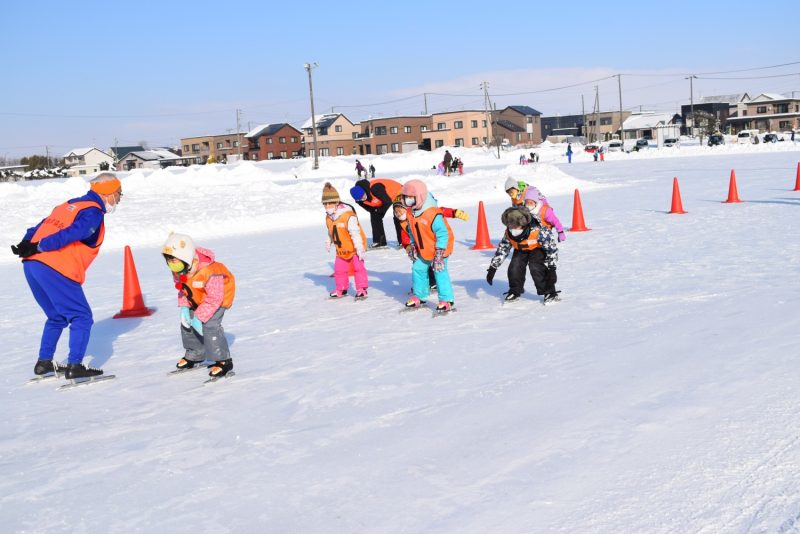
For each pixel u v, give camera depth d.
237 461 3.85
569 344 5.75
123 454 4.10
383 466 3.59
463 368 5.31
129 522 3.21
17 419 4.96
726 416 3.82
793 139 74.88
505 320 6.87
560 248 11.57
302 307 8.38
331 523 3.04
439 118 107.00
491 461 3.53
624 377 4.71
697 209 16.12
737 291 7.27
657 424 3.80
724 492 3.00
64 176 94.19
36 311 9.47
